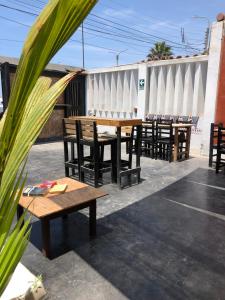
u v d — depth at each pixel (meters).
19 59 0.51
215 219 3.19
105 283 2.06
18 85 0.51
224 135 5.09
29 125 0.59
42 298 1.87
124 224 3.04
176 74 7.11
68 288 2.00
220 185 4.45
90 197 2.63
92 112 9.51
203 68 6.66
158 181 4.63
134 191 4.12
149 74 7.79
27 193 2.66
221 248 2.57
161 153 6.43
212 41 6.09
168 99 7.35
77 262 2.32
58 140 8.95
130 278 2.12
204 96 6.82
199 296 1.94
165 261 2.35
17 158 0.57
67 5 0.46
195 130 6.98
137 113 8.14
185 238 2.75
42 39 0.48
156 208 3.49
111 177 4.58
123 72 8.47
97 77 9.20
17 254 0.68
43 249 2.39
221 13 5.86
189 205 3.60
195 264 2.31
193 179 4.77
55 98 0.61
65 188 2.81
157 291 1.98
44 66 0.52
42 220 2.30
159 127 6.19
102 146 4.62
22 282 1.87
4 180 0.57
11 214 0.62
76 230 2.89
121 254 2.45
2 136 0.54
